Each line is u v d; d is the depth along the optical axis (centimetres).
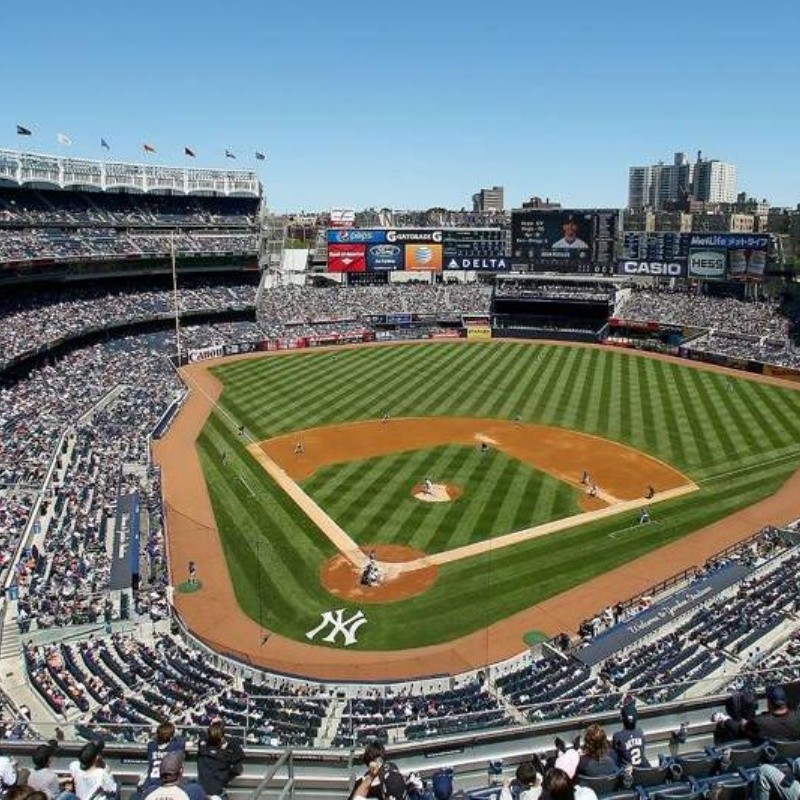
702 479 6028
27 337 8350
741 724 1332
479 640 3900
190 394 8675
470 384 9162
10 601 3931
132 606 4044
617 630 3712
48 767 1265
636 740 1336
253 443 6969
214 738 1288
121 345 10062
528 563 4681
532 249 12531
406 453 6662
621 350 11175
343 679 3541
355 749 1435
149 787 1158
